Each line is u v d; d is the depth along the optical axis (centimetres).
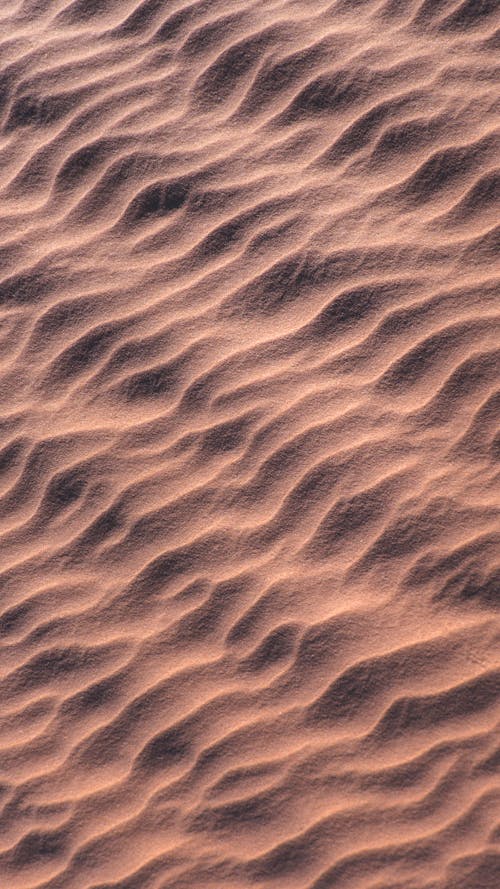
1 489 1620
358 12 1938
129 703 1395
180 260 1766
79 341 1723
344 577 1431
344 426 1545
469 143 1716
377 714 1320
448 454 1485
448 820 1226
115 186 1867
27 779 1366
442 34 1853
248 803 1288
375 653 1360
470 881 1179
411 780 1263
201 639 1427
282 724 1338
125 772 1345
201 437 1590
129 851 1284
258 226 1758
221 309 1702
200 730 1354
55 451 1628
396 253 1664
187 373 1648
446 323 1583
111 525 1547
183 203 1817
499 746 1262
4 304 1802
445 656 1338
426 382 1550
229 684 1382
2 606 1516
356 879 1206
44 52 2056
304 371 1609
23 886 1285
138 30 2041
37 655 1465
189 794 1310
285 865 1234
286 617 1415
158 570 1494
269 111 1878
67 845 1305
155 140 1888
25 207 1891
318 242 1711
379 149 1773
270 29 1952
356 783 1276
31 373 1719
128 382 1667
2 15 2153
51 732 1398
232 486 1538
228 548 1489
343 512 1478
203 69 1950
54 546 1552
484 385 1524
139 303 1736
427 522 1440
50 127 1964
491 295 1585
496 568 1382
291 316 1667
